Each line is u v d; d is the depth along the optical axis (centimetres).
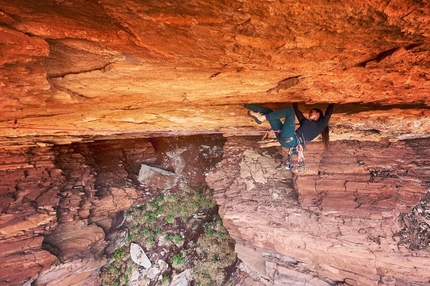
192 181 1678
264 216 1159
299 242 1072
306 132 527
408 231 968
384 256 949
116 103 495
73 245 1135
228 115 685
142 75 354
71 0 200
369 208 1025
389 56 294
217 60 312
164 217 1548
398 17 224
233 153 1380
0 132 714
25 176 1127
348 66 337
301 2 208
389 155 1074
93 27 235
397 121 731
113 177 1509
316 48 283
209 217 1521
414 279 918
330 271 1047
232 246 1397
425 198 999
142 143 1738
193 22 230
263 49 284
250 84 416
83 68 325
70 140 1058
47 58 291
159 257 1425
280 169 1270
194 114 664
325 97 484
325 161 1134
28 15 214
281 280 1156
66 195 1205
